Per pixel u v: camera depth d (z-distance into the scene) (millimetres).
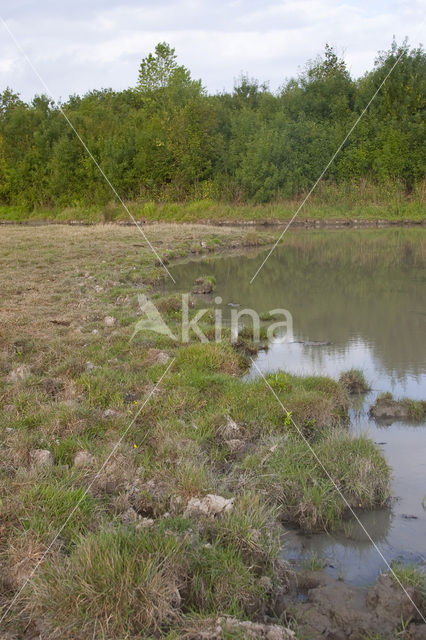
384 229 29906
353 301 13156
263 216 34938
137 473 5148
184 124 39406
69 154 43094
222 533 4207
